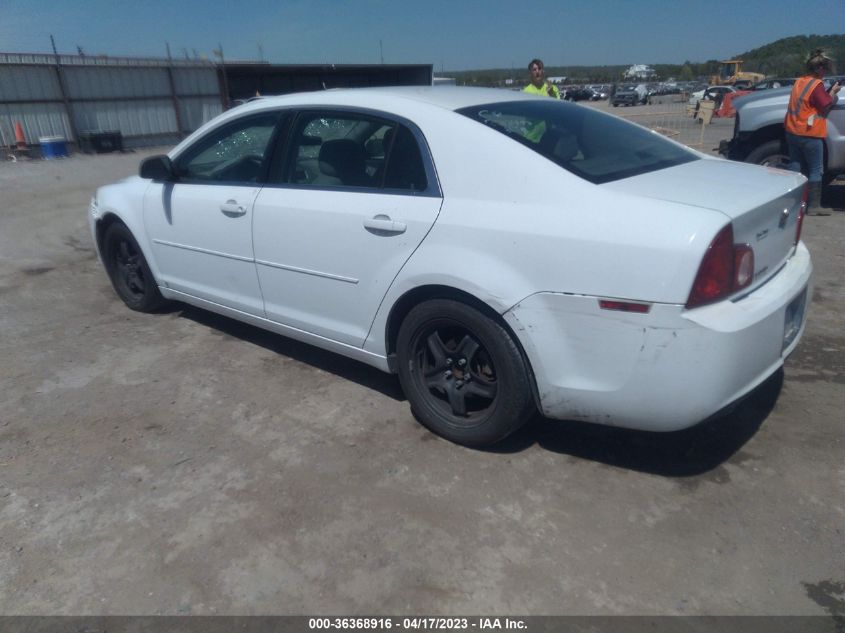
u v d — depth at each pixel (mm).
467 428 3105
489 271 2783
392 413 3516
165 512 2770
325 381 3914
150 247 4637
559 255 2617
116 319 5043
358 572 2416
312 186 3539
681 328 2420
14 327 4906
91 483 2979
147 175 4309
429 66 36812
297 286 3664
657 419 2600
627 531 2574
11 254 7008
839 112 7180
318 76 31438
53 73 19281
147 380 3982
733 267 2508
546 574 2379
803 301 3035
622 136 3398
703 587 2299
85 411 3619
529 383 2869
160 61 22000
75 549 2570
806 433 3162
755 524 2584
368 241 3215
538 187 2758
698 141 14578
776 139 7707
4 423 3510
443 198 2986
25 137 18922
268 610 2264
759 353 2594
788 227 2965
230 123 4062
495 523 2645
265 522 2691
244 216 3824
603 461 3027
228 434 3357
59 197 10602
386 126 3268
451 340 3143
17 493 2918
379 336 3344
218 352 4367
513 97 3523
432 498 2807
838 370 3766
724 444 3107
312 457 3135
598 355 2613
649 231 2455
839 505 2668
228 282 4121
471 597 2291
